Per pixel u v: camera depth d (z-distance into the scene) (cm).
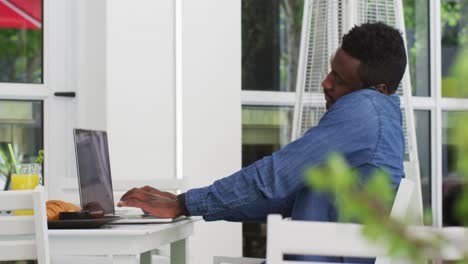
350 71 251
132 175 419
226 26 447
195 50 437
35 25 440
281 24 497
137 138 421
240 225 451
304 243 117
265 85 491
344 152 232
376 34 251
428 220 47
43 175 437
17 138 436
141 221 252
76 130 256
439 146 537
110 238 222
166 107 429
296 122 446
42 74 440
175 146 431
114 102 417
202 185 438
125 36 420
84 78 431
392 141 238
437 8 539
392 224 42
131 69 420
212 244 442
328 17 440
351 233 116
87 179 261
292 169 234
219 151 444
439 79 539
